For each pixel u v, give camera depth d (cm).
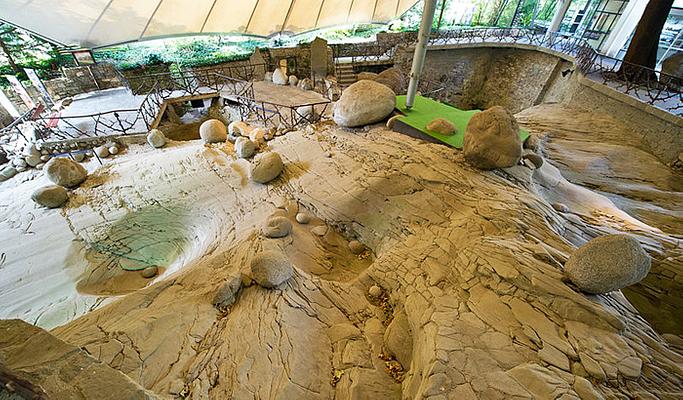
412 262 495
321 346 402
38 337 151
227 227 688
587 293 349
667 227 615
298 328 416
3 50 1241
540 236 470
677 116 807
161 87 1282
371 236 622
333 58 1425
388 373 371
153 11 1152
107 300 601
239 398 321
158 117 1100
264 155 794
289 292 470
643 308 457
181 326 389
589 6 1548
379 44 1655
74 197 791
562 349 303
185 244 746
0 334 152
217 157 902
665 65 1010
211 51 1644
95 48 1212
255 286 476
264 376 345
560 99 1324
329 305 471
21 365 138
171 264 713
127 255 704
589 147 914
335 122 938
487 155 615
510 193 567
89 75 1262
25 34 1280
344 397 338
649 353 301
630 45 1048
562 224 534
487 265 401
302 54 1449
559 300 341
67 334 368
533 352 305
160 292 468
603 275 326
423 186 626
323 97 1206
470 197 571
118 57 1458
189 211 766
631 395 264
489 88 1789
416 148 727
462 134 753
